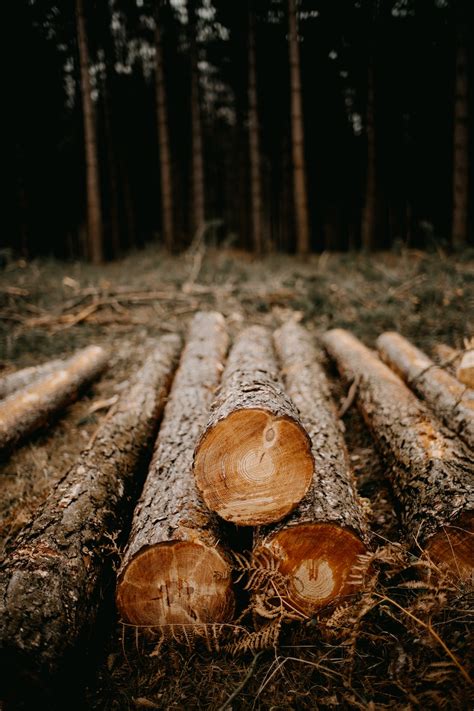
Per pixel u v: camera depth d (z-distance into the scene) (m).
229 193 17.03
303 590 1.67
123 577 1.65
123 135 12.25
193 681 1.56
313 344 4.63
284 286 6.73
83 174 11.86
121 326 5.79
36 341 5.17
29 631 1.42
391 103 11.03
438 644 1.44
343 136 12.42
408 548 1.80
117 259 11.02
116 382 4.30
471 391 2.67
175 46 11.58
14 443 2.91
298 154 9.26
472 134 9.30
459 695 1.28
